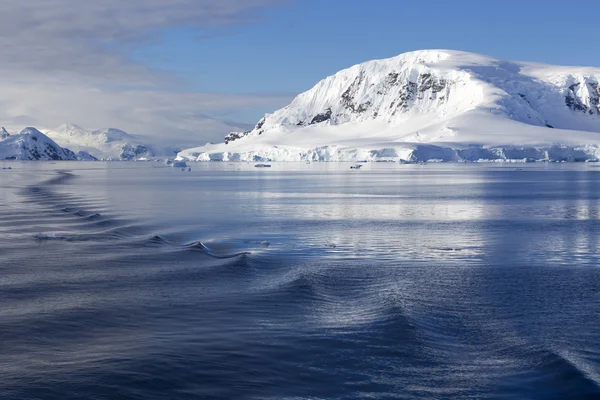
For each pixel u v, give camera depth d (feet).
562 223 155.53
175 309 67.31
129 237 128.06
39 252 107.14
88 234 131.03
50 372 47.62
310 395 44.57
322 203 219.41
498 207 201.16
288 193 275.39
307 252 110.22
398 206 206.49
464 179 410.72
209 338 56.65
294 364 50.31
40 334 57.67
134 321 62.44
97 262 97.14
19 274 87.30
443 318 64.54
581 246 117.19
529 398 43.91
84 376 46.78
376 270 92.38
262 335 57.62
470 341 56.65
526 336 57.93
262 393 44.75
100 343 55.06
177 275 86.58
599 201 223.30
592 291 77.92
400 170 616.80
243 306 68.69
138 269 91.30
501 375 48.14
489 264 97.91
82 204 215.31
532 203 215.92
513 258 103.76
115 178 461.37
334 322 62.13
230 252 110.22
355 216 174.19
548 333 58.95
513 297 74.38
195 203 221.46
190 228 146.00
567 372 47.47
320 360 51.26
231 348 53.78
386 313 65.10
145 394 44.09
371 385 46.37
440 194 263.49
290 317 64.18
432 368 49.73
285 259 102.73
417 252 110.22
